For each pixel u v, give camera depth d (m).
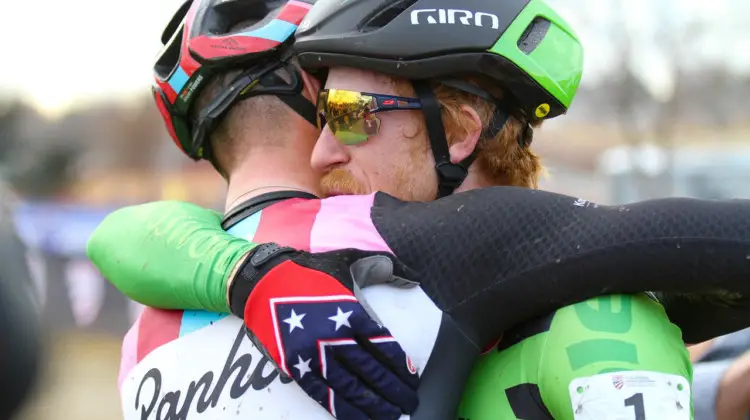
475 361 1.21
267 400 1.17
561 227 1.16
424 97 1.32
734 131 16.58
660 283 1.13
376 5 1.31
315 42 1.33
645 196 8.87
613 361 1.09
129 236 1.35
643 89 14.10
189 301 1.25
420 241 1.19
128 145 19.67
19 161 13.98
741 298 1.16
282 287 1.13
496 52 1.29
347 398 1.12
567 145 18.02
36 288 0.98
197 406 1.23
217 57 1.42
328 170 1.38
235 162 1.46
